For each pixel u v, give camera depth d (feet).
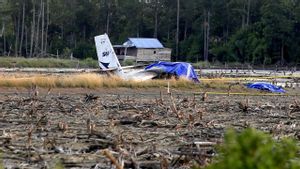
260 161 41.32
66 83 419.95
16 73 575.38
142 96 390.21
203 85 465.06
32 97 318.45
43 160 131.75
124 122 215.72
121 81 440.04
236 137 42.52
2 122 209.26
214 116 255.70
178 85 453.17
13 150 144.15
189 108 289.33
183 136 178.81
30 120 215.72
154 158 137.39
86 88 422.00
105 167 123.03
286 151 42.63
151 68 496.23
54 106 282.15
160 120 225.76
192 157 132.36
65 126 187.32
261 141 41.88
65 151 144.25
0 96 351.87
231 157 41.91
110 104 307.58
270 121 236.63
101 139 164.45
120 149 138.92
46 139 154.40
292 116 261.03
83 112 257.34
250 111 282.77
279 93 456.04
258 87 475.31
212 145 155.12
